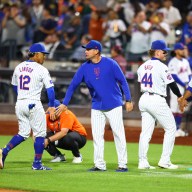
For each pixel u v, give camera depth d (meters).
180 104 36.16
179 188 29.45
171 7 65.31
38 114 34.50
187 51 56.78
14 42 67.94
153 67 35.53
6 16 70.50
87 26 67.88
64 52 66.44
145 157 35.94
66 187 29.42
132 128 58.94
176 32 62.97
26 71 34.44
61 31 68.56
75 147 38.19
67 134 38.03
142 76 35.97
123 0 68.44
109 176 32.78
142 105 35.78
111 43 65.19
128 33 65.56
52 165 37.25
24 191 28.64
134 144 50.06
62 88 61.81
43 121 34.75
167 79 35.38
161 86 35.56
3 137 53.06
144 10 67.75
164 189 29.12
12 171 34.41
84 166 36.88
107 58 34.09
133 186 29.84
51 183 30.53
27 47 69.75
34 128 34.72
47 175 32.97
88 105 62.06
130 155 42.97
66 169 35.44
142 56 63.12
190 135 54.91
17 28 70.25
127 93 34.03
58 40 67.38
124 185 30.09
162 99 35.62
